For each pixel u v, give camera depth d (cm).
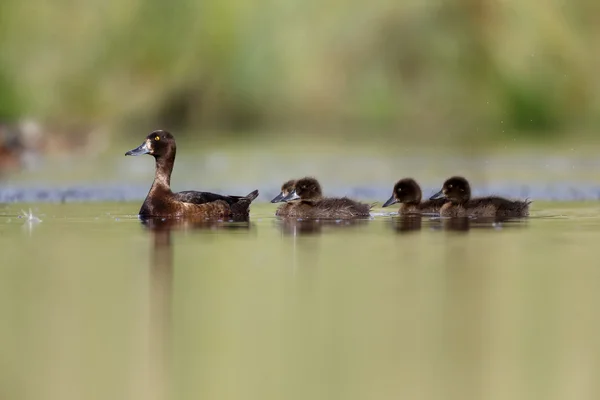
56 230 1838
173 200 2027
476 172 3144
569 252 1547
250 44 4369
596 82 4212
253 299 1246
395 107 4309
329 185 2798
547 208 2206
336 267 1431
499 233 1766
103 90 4344
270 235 1755
